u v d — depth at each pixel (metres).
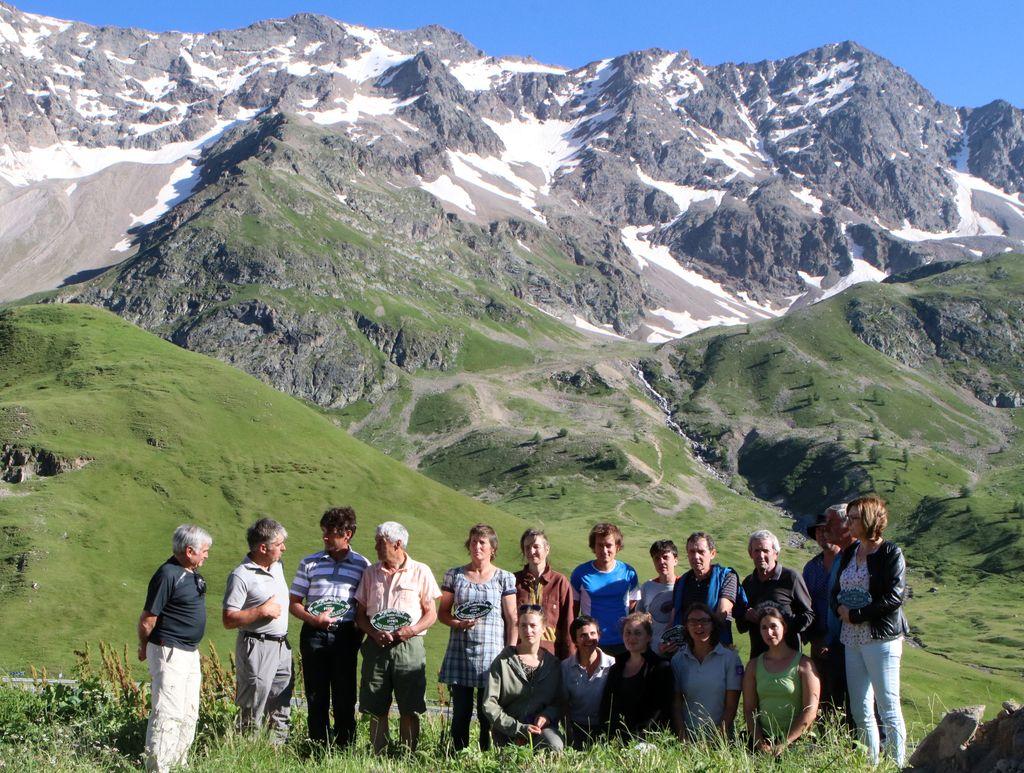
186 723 15.70
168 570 15.84
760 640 17.30
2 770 14.24
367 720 19.86
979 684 97.88
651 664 16.78
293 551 100.81
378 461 128.38
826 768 13.37
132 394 122.06
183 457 112.94
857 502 15.70
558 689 16.83
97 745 16.23
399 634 17.17
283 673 17.66
